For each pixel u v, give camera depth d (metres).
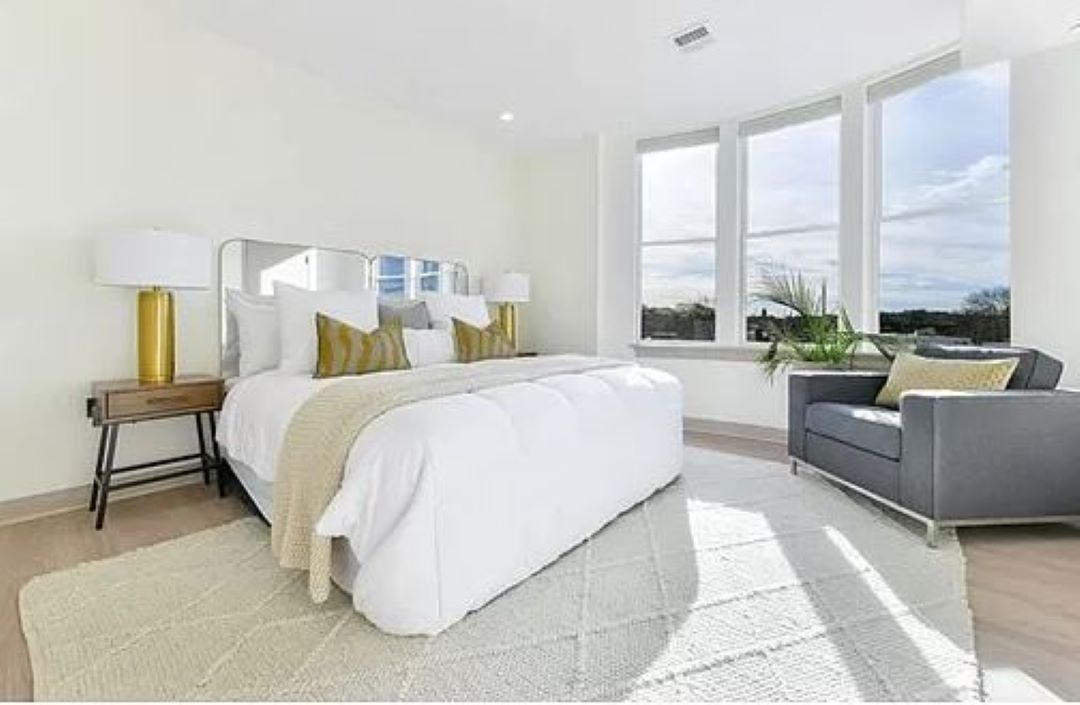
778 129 4.64
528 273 5.69
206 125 3.37
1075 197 2.93
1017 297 3.15
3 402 2.68
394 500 1.69
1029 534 2.51
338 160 4.09
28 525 2.60
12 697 1.40
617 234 5.31
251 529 2.55
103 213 2.97
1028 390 2.62
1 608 1.84
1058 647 1.62
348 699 1.39
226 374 3.45
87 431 2.93
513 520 1.99
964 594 1.94
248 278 3.57
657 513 2.76
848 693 1.42
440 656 1.57
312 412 2.06
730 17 3.17
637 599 1.91
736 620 1.77
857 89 4.15
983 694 1.41
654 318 5.34
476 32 3.34
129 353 3.08
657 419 3.04
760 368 4.66
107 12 2.96
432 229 4.83
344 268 4.11
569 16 3.16
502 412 2.06
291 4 3.06
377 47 3.52
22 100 2.71
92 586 1.98
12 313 2.70
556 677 1.48
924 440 2.44
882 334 4.11
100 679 1.47
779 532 2.51
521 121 4.84
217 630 1.70
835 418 3.09
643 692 1.42
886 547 2.35
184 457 3.11
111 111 2.99
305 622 1.75
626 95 4.27
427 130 4.77
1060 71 2.98
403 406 1.90
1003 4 2.55
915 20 3.18
